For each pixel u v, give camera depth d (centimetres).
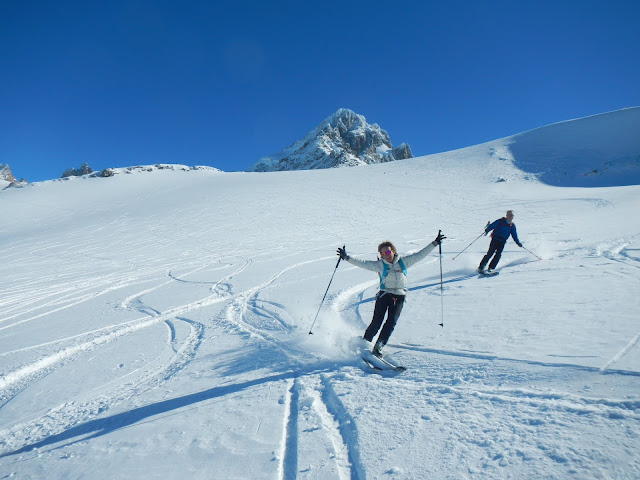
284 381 393
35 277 1672
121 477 261
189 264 1708
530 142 5272
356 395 332
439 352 412
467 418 265
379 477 219
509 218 851
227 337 613
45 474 285
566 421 237
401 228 2262
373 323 449
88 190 5209
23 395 468
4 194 5381
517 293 620
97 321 848
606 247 935
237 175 6022
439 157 5491
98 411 393
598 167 4081
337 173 5312
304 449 262
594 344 354
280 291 953
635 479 180
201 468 256
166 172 6675
